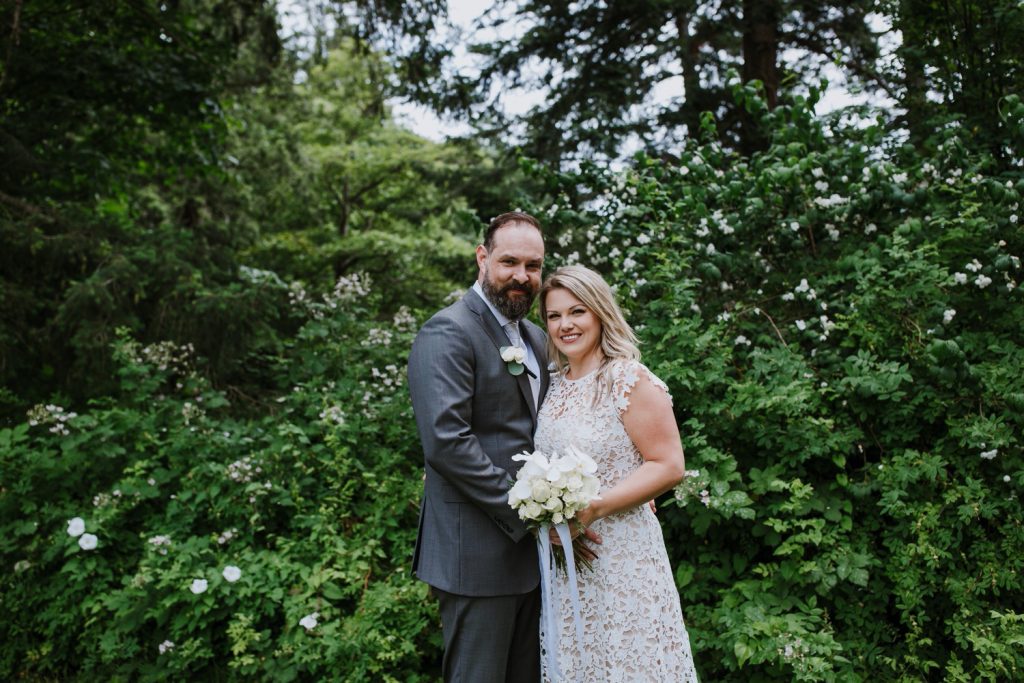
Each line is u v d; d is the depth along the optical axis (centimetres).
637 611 223
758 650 268
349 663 302
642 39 728
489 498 220
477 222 437
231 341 561
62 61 672
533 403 246
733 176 414
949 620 283
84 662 337
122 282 538
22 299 526
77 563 346
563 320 236
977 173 364
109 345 500
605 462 227
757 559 323
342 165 1452
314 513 369
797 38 725
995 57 397
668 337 326
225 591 315
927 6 423
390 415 398
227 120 850
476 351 236
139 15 695
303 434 386
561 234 427
